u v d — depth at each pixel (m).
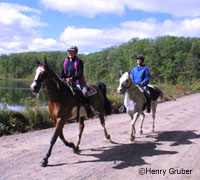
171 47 74.56
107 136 5.86
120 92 5.62
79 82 5.19
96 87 5.82
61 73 5.21
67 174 3.87
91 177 3.76
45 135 6.59
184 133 6.84
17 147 5.35
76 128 7.59
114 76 74.75
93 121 8.91
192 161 4.52
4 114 7.23
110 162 4.45
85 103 5.12
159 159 4.63
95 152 5.05
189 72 66.75
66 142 4.86
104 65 85.31
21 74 102.31
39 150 5.13
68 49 4.94
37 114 7.96
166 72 68.12
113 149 5.28
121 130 7.28
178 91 23.86
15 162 4.38
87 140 6.03
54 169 4.08
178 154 4.94
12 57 105.81
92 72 88.81
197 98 19.30
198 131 7.08
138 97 5.97
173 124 8.20
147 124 8.27
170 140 6.08
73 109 4.79
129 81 5.73
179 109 12.17
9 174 3.84
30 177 3.73
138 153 5.01
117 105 11.75
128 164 4.36
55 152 5.02
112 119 9.43
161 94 7.51
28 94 24.23
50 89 4.36
